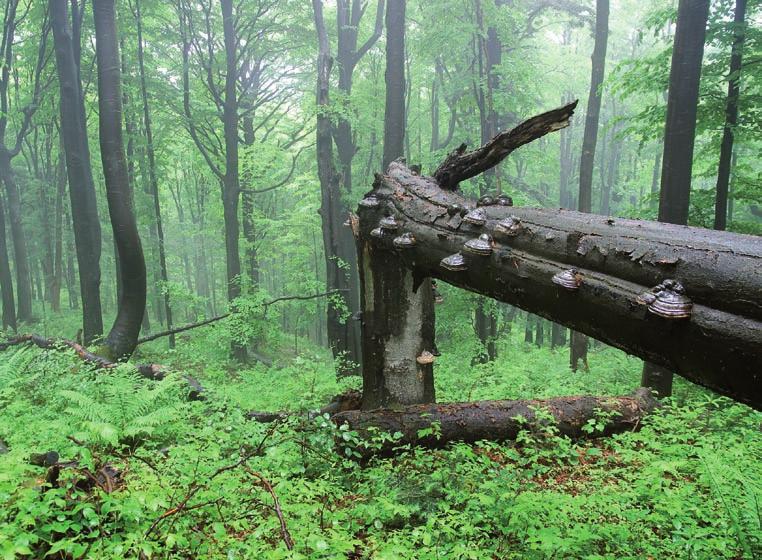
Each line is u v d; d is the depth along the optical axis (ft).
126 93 58.29
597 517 11.76
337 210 42.04
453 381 27.66
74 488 9.66
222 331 47.62
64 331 65.10
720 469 12.89
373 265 18.11
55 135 76.38
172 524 9.29
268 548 9.18
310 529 9.92
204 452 13.30
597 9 41.19
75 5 48.75
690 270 8.02
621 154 105.19
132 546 8.15
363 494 13.30
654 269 8.54
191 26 58.90
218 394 22.15
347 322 40.70
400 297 18.17
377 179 18.29
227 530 10.55
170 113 64.54
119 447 14.53
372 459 15.71
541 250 10.84
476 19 46.57
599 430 18.11
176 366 44.65
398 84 37.47
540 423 17.78
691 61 22.99
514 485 12.78
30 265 100.94
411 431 16.69
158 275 83.92
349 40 64.03
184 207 136.05
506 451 15.05
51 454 10.96
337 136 64.18
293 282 80.02
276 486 11.87
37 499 8.87
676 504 11.66
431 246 14.40
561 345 72.64
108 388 19.12
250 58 69.36
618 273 9.20
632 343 9.21
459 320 42.42
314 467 14.80
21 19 54.49
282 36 70.95
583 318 10.08
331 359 58.54
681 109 23.44
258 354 62.39
